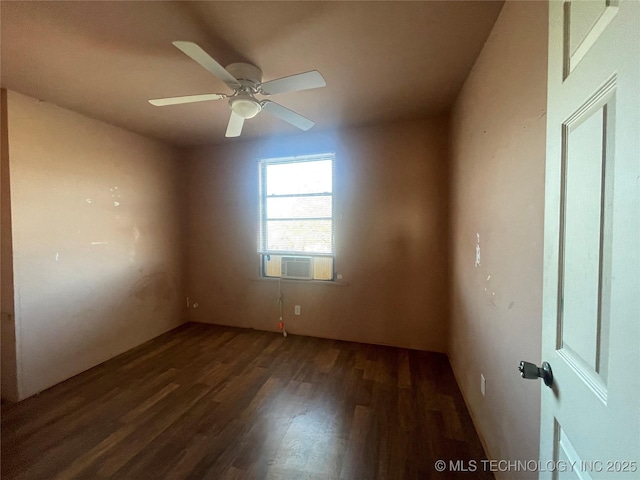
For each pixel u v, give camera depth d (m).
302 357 2.81
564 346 0.69
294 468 1.51
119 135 2.93
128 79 1.96
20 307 2.15
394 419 1.90
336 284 3.21
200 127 2.94
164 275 3.49
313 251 3.30
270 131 3.12
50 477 1.47
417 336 2.98
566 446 0.67
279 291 3.47
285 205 3.40
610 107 0.50
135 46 1.60
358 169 3.06
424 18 1.40
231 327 3.66
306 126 2.23
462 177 2.14
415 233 2.91
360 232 3.09
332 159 3.18
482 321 1.65
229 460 1.57
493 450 1.47
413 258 2.94
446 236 2.81
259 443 1.69
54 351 2.35
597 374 0.54
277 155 3.37
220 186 3.65
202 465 1.54
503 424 1.33
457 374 2.36
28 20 1.38
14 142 2.11
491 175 1.48
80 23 1.41
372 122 2.88
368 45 1.61
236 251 3.63
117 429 1.82
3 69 1.82
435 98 2.34
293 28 1.47
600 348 0.53
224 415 1.94
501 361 1.35
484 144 1.60
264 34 1.51
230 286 3.69
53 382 2.34
